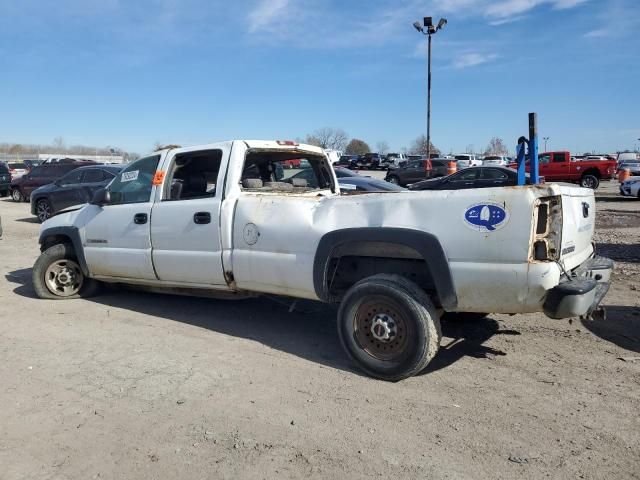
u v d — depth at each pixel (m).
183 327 5.57
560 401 3.80
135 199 5.96
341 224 4.39
